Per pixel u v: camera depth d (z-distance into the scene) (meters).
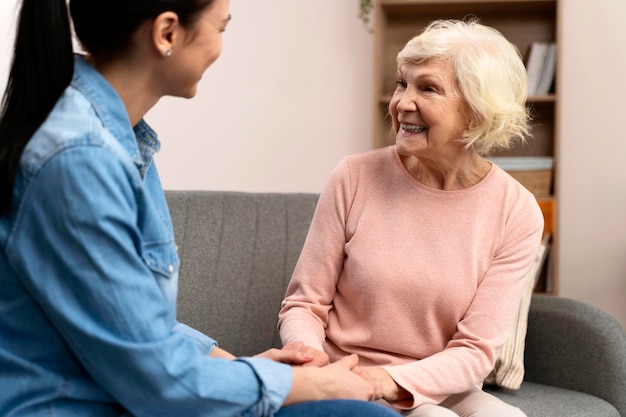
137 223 1.15
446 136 1.73
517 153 3.83
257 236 2.29
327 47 3.90
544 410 2.05
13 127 1.07
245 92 3.62
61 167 1.03
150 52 1.17
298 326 1.75
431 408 1.59
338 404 1.18
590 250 3.87
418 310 1.74
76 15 1.16
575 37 3.84
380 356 1.76
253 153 3.66
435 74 1.71
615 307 3.86
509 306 1.72
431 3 3.62
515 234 1.78
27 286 1.05
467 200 1.79
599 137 3.84
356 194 1.85
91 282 1.03
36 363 1.09
